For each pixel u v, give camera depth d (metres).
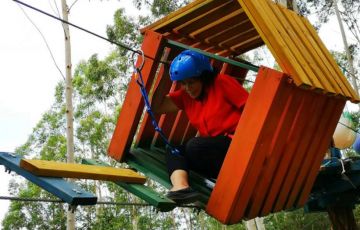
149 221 24.23
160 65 3.62
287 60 2.74
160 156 3.61
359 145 5.59
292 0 7.02
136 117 3.46
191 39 3.71
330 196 5.41
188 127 3.99
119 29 15.57
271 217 24.33
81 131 21.55
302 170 3.32
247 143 2.72
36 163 2.38
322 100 3.16
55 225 23.47
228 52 4.08
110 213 20.66
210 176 3.19
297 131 3.05
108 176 2.70
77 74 21.02
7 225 23.50
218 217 2.76
